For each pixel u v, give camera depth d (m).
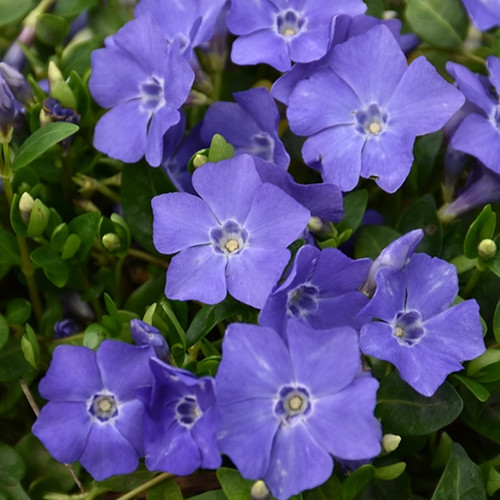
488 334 0.29
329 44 0.28
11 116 0.28
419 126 0.28
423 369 0.26
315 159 0.29
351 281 0.26
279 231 0.27
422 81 0.28
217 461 0.25
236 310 0.28
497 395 0.29
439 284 0.27
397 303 0.26
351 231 0.29
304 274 0.26
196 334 0.28
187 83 0.28
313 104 0.29
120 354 0.26
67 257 0.29
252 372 0.25
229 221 0.27
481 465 0.28
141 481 0.28
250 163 0.27
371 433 0.25
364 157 0.28
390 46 0.28
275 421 0.25
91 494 0.28
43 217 0.29
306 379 0.25
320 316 0.27
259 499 0.25
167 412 0.26
